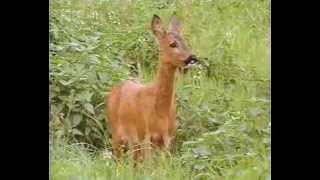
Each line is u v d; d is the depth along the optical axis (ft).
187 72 48.29
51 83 41.73
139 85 39.22
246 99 43.37
